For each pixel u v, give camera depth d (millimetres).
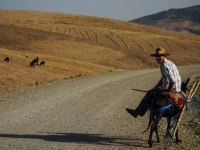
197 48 67938
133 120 11938
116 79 23656
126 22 116125
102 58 44844
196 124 11094
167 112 8609
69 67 29359
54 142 9375
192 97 9398
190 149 8680
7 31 50531
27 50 42156
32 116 12391
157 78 24578
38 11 130500
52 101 15281
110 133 10281
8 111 13180
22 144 9195
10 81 20875
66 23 102438
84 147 8953
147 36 76625
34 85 20625
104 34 75875
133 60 46750
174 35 100500
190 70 32750
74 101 15375
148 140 8906
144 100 8766
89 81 22438
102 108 13953
